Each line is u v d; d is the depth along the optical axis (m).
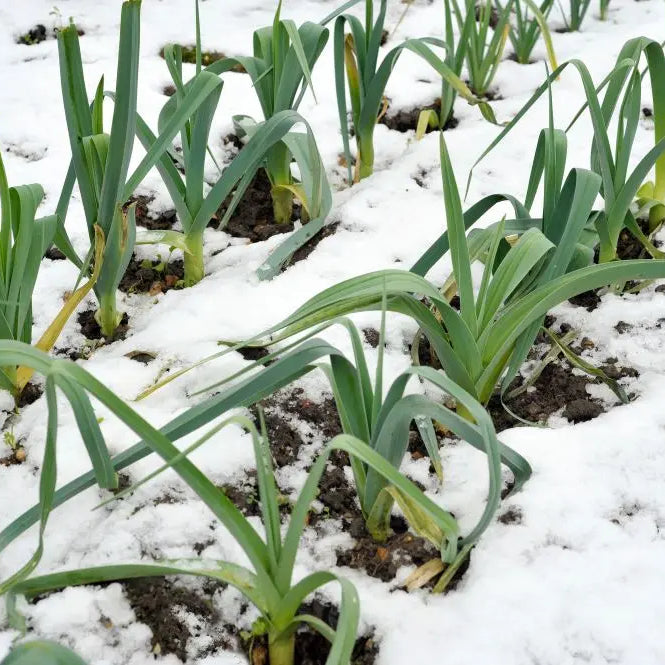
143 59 3.09
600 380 2.43
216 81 2.37
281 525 2.27
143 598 2.18
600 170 2.48
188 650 2.15
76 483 2.21
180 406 2.39
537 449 2.31
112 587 2.18
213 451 2.32
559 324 2.52
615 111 2.95
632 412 2.36
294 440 2.36
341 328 2.49
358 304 2.23
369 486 2.20
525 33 3.09
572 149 2.84
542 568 2.18
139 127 2.50
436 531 2.19
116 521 2.24
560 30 3.25
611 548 2.20
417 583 2.19
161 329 2.50
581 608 2.14
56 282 2.60
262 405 2.39
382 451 2.16
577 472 2.28
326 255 2.62
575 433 2.33
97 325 2.55
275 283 2.57
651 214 2.67
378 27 2.64
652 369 2.44
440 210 2.71
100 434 2.18
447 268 2.59
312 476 2.04
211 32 3.18
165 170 2.50
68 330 2.53
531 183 2.46
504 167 2.80
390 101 2.99
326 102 3.00
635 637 2.12
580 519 2.23
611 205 2.48
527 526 2.23
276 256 2.58
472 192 2.74
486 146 2.85
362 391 2.21
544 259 2.38
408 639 2.13
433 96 3.00
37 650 1.94
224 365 2.44
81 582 2.13
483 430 2.08
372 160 2.81
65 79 2.35
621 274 2.26
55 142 2.85
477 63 2.98
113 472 2.23
